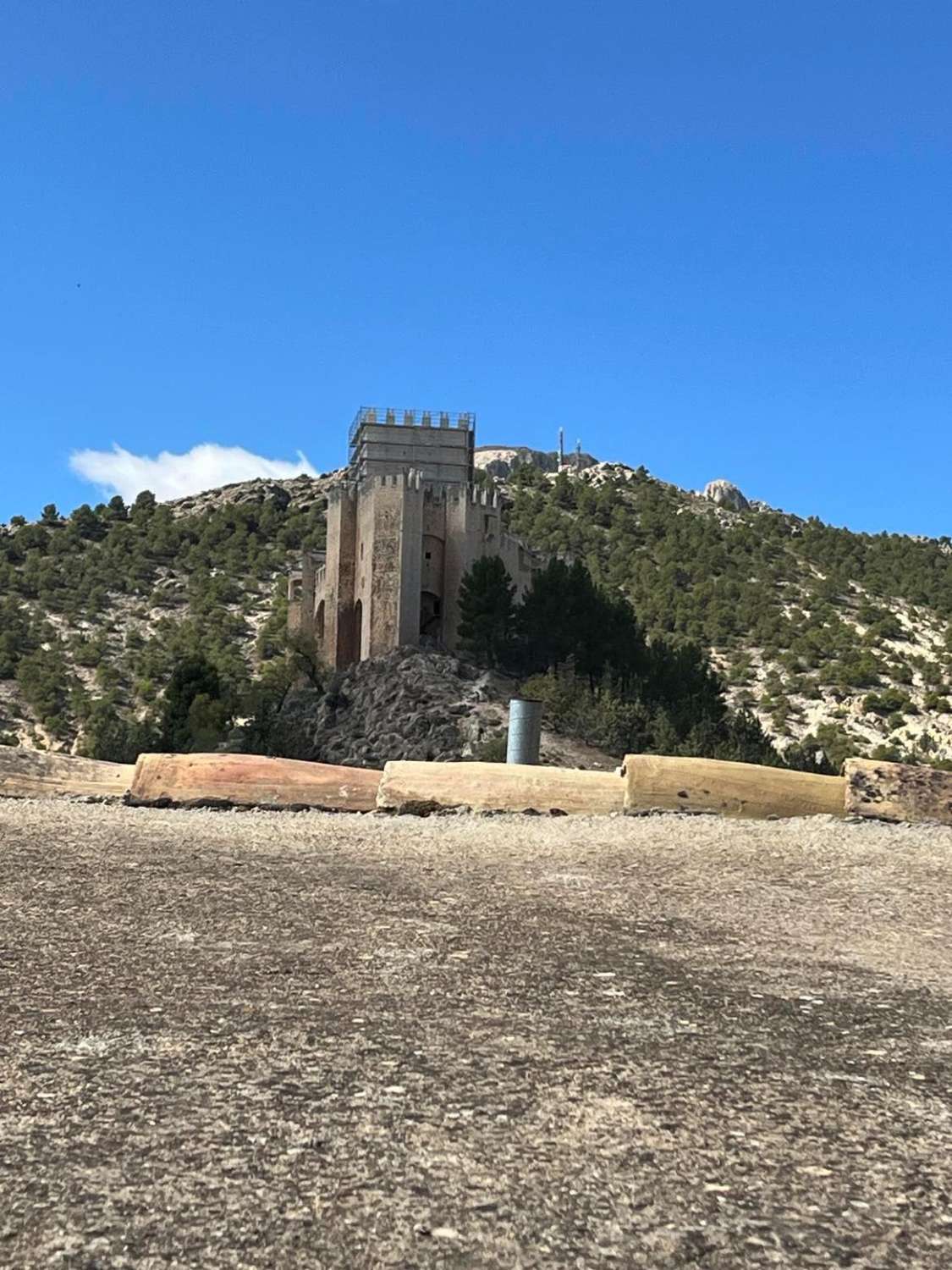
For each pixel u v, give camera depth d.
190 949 6.92
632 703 63.91
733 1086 4.59
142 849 11.23
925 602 152.12
